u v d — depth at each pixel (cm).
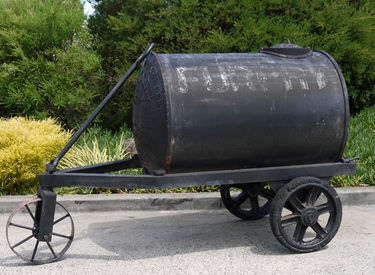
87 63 855
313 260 368
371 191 554
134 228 470
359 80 882
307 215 384
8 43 847
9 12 859
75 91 874
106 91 915
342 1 837
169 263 369
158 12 845
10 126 605
